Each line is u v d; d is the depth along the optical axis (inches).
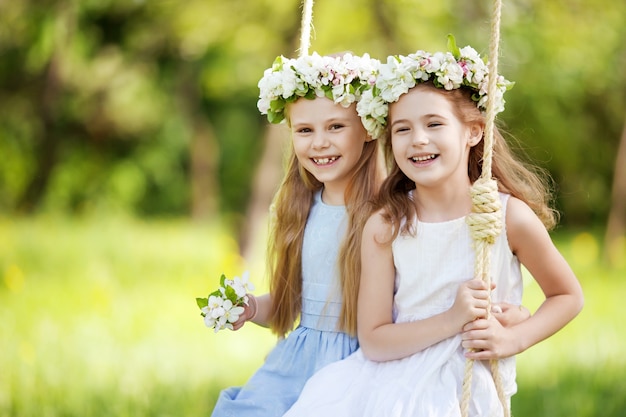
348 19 372.5
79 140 645.3
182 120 675.4
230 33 408.5
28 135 604.4
